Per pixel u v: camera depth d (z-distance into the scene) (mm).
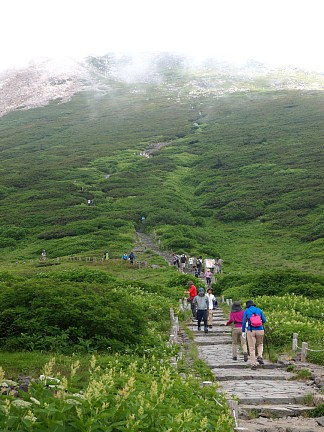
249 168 104500
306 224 67500
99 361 10734
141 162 119312
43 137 162500
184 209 83875
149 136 151375
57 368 9750
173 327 19328
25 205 82562
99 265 50125
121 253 56312
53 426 4602
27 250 61156
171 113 186000
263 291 30406
